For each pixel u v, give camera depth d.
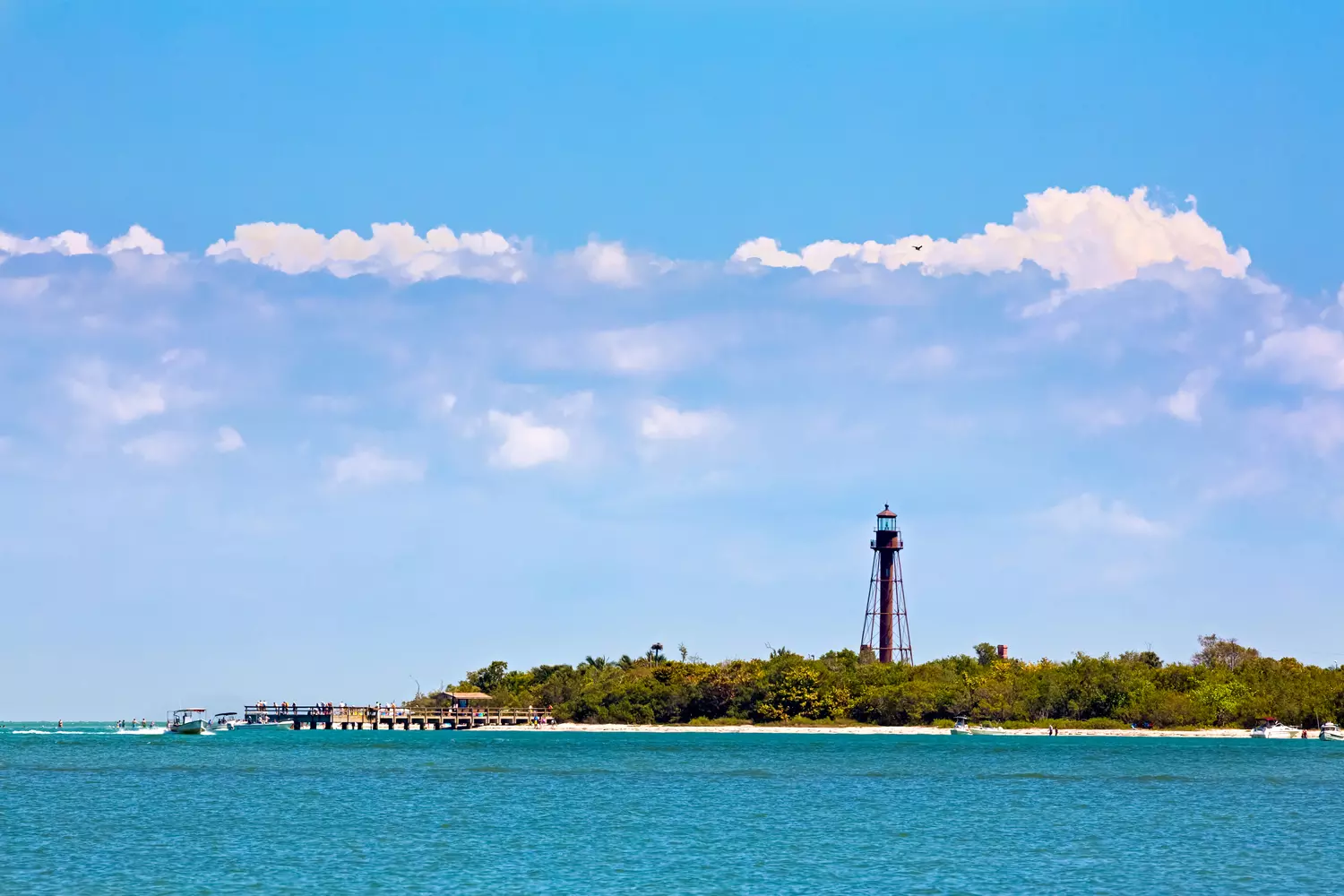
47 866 175.25
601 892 160.38
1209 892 162.25
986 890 163.12
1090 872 175.75
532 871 173.88
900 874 173.75
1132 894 160.50
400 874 170.25
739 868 177.25
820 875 172.12
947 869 177.50
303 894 156.62
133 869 172.88
